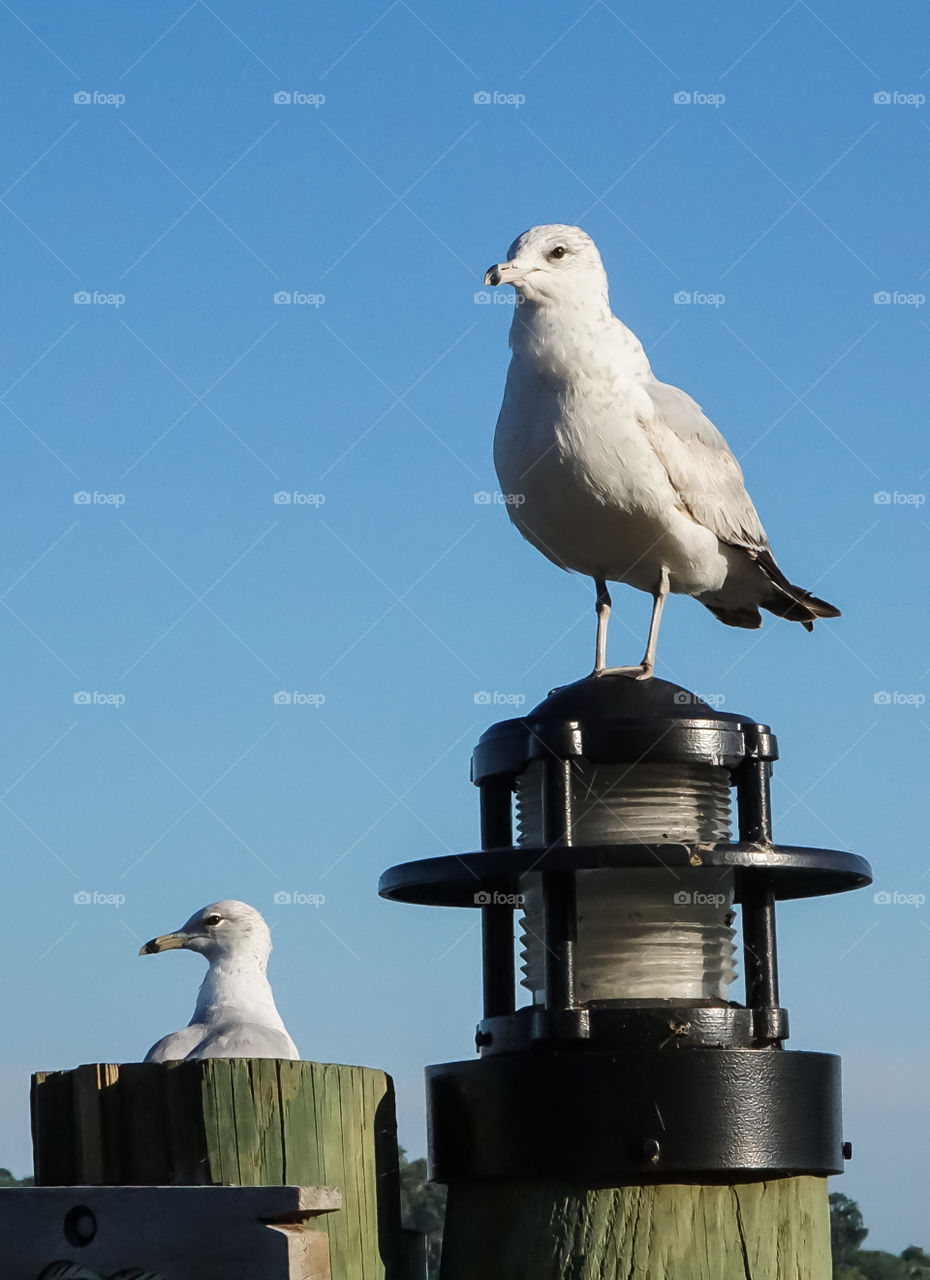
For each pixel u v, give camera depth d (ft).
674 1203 18.43
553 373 24.25
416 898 22.07
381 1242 19.26
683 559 25.34
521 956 21.02
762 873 20.02
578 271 24.47
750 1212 18.60
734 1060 18.53
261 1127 18.51
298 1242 17.26
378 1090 19.52
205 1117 18.49
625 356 24.61
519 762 19.83
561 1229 18.49
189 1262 17.20
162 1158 18.62
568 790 19.42
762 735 20.12
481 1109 19.10
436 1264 24.11
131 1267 17.25
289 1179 18.45
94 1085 18.78
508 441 24.68
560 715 19.97
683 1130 18.29
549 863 18.67
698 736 19.51
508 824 20.86
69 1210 17.42
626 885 20.06
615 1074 18.42
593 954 20.01
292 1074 18.69
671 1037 18.85
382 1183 19.48
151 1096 18.76
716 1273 18.34
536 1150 18.53
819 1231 19.24
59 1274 17.30
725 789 20.81
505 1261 18.88
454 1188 19.85
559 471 24.22
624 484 24.20
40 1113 19.15
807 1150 18.81
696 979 20.08
